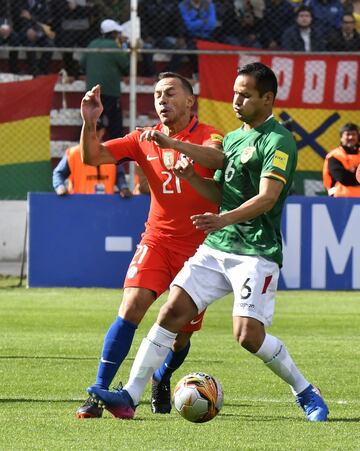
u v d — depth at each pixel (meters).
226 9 61.94
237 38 61.72
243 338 21.05
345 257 52.09
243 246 21.30
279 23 61.75
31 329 39.31
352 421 21.59
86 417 21.56
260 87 21.06
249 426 20.80
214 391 20.92
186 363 31.11
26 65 62.22
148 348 21.44
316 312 45.38
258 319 21.06
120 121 57.44
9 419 21.38
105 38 57.94
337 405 24.11
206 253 21.73
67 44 62.00
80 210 52.09
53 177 52.78
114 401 21.12
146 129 22.36
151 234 23.64
